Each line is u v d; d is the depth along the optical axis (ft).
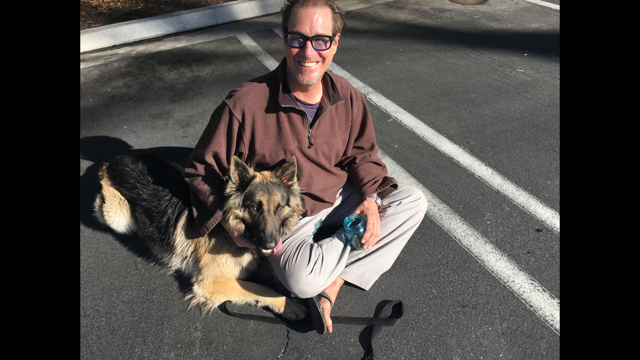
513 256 10.03
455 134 14.35
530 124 14.74
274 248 8.37
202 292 9.12
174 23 21.24
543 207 11.35
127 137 14.17
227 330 8.64
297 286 8.21
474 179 12.42
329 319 8.43
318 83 8.17
